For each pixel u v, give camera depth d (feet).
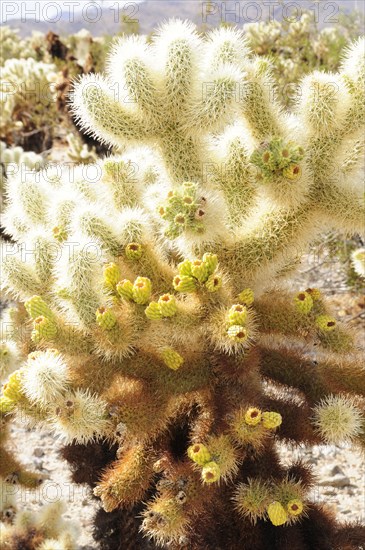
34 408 4.64
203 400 4.87
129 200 5.06
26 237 5.17
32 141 16.31
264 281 4.96
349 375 4.90
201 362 4.81
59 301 4.74
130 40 4.75
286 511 4.57
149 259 4.78
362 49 4.73
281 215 4.76
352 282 9.52
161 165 4.93
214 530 4.92
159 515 4.52
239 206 4.88
